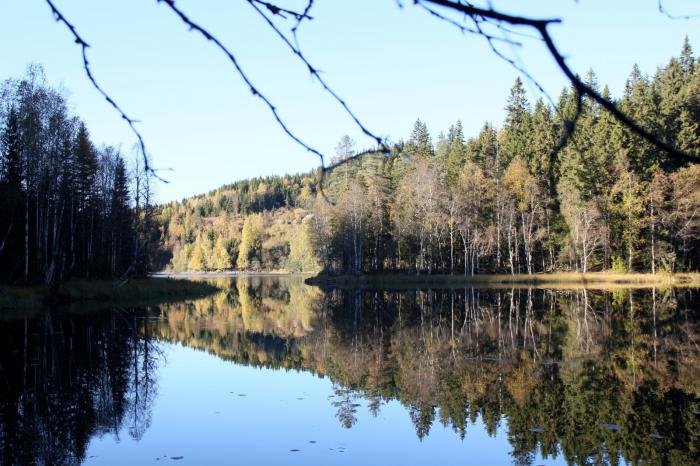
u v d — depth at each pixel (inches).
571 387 462.0
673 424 363.3
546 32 39.3
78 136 1343.5
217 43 50.3
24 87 1080.8
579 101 43.5
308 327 882.8
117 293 1316.4
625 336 702.5
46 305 1050.7
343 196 2020.2
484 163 2102.6
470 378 503.2
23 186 1194.0
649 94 1686.8
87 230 1465.3
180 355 650.2
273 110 52.1
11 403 425.7
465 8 39.6
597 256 1846.7
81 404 426.0
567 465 300.4
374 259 2207.2
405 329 820.0
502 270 2003.0
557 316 912.9
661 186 1604.3
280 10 49.1
